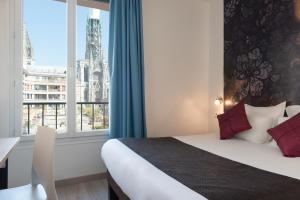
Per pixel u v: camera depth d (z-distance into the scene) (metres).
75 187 2.80
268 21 2.95
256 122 2.66
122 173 1.77
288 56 2.74
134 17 3.12
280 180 1.40
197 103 3.87
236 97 3.38
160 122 3.56
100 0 3.15
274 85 2.89
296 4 2.65
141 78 3.20
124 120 3.05
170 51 3.61
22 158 2.69
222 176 1.48
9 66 2.64
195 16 3.82
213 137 2.90
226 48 3.56
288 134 2.13
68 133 2.95
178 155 2.00
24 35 2.76
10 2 2.63
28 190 1.60
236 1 3.38
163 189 1.31
